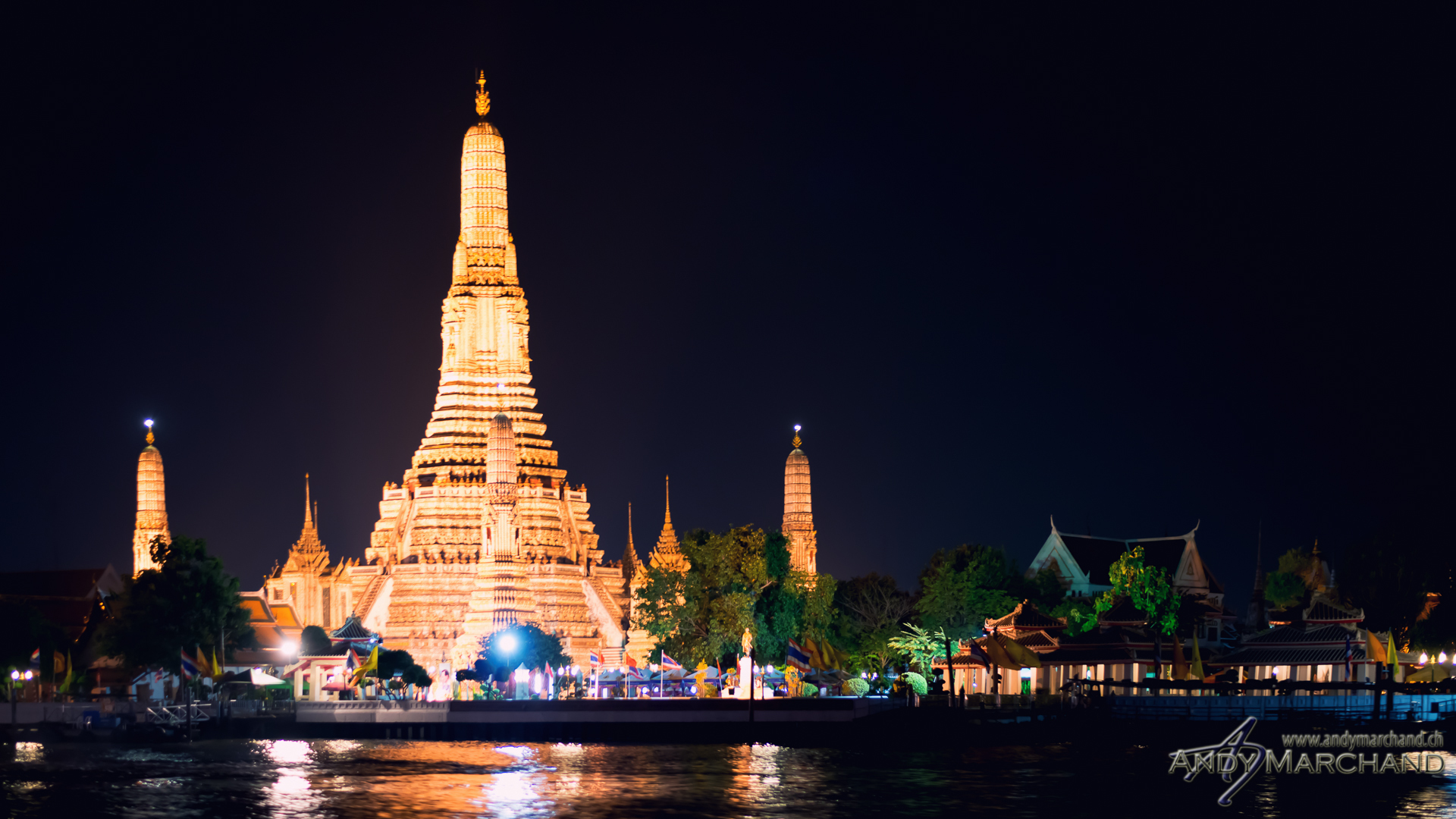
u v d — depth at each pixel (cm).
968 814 10294
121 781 11862
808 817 10188
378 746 14438
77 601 18350
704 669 16262
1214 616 18838
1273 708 14162
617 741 14550
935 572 18888
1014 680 16950
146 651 15575
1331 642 15800
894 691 15125
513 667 16912
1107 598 17588
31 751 14112
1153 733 13912
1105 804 10706
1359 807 10700
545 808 10525
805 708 14288
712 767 12500
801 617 16612
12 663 15562
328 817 10262
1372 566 16138
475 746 14400
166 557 16075
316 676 17462
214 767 12731
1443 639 15288
